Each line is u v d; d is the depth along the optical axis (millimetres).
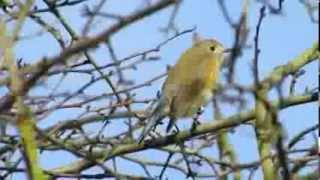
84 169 13172
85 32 7695
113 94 11758
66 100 10984
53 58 7188
